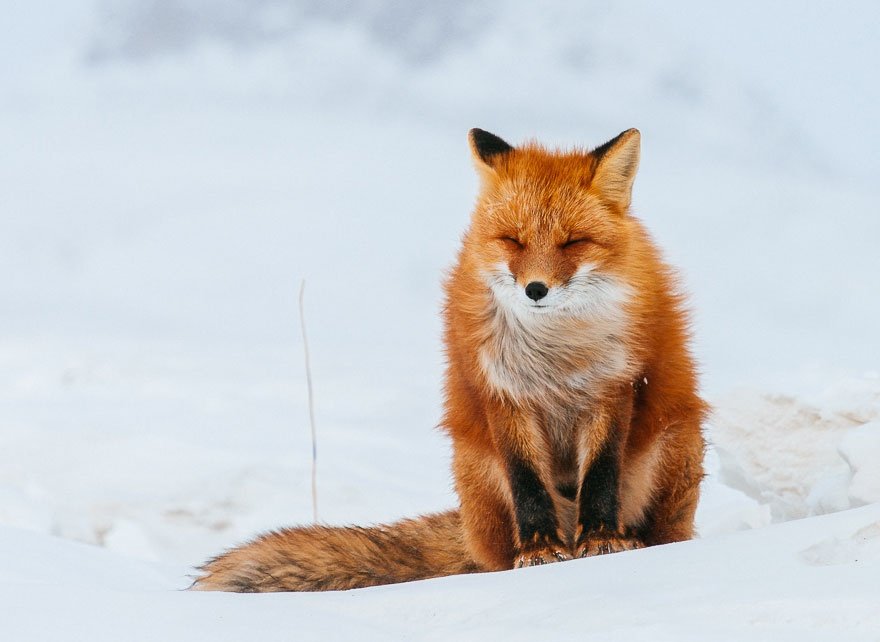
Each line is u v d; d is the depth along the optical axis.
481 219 7.99
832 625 4.53
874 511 5.72
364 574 8.27
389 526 8.68
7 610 5.41
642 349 7.77
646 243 8.17
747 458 10.20
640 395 7.87
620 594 5.22
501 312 7.83
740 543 5.74
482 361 7.87
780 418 10.13
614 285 7.74
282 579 8.12
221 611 5.57
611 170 7.88
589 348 7.70
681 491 8.05
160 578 8.69
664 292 8.10
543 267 7.56
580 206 7.77
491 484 8.13
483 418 8.03
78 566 8.35
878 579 4.84
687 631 4.60
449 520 8.77
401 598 5.84
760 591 4.92
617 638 4.62
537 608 5.30
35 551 8.49
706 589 5.09
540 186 7.83
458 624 5.39
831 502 8.66
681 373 8.05
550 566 6.15
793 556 5.39
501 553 8.19
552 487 8.09
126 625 5.23
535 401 7.82
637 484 8.02
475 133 8.38
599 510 7.55
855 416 9.77
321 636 5.17
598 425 7.70
